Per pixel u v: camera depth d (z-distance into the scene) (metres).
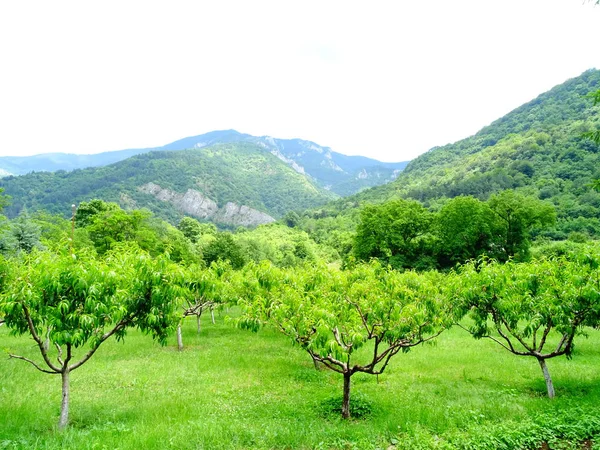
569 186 99.12
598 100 12.59
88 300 8.41
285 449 8.61
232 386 14.12
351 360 18.38
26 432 9.35
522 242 50.69
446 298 12.91
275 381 14.95
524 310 12.07
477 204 50.97
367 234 56.97
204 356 18.97
